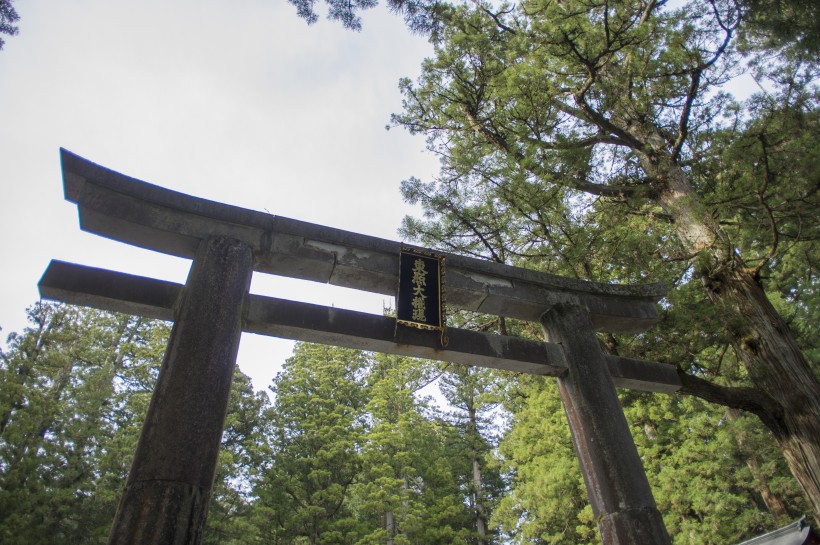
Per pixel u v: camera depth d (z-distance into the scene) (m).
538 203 11.50
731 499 16.23
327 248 7.98
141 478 5.14
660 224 12.94
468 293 8.59
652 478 18.80
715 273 10.97
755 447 15.98
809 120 10.96
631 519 6.63
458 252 13.24
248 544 21.34
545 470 21.02
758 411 9.95
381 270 8.13
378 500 22.22
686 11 12.04
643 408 19.17
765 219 11.73
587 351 8.35
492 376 20.97
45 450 18.61
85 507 18.94
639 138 13.75
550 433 21.89
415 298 7.93
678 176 12.48
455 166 13.15
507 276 8.84
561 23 12.72
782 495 16.52
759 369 10.02
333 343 7.54
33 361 19.80
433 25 9.12
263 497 22.59
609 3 12.69
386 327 7.60
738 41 12.66
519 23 14.53
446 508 24.03
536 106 12.57
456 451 32.25
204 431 5.57
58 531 18.36
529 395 25.03
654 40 12.61
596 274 11.69
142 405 22.02
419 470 26.34
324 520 22.14
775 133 11.05
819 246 13.52
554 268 11.77
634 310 9.34
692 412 18.70
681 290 10.56
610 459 7.14
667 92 13.15
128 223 7.02
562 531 20.20
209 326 6.31
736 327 9.93
